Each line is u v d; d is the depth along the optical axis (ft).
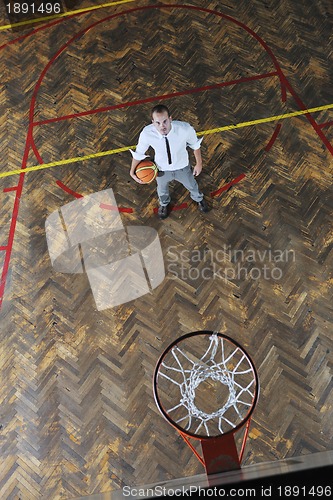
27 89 22.13
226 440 13.74
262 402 15.76
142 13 23.48
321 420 15.42
